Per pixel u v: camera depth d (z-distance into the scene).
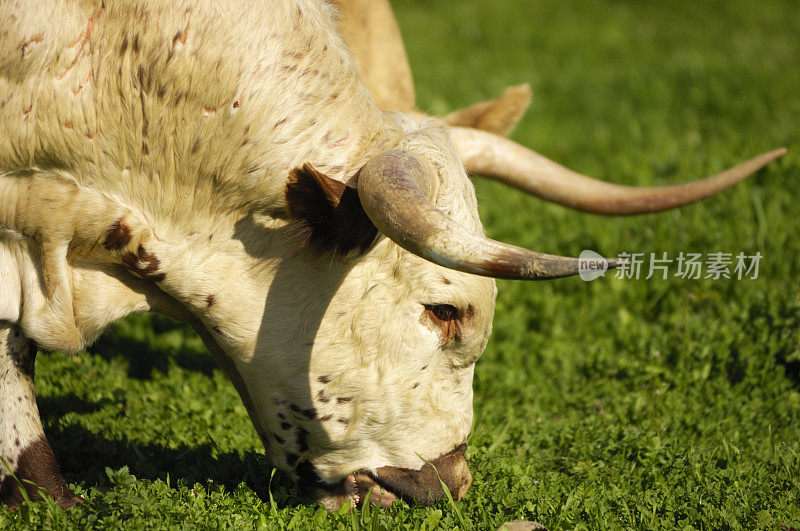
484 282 10.68
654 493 12.09
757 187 21.95
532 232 21.36
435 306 10.62
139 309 11.10
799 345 16.28
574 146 29.61
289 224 10.34
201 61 9.97
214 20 9.97
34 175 10.27
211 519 10.59
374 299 10.55
